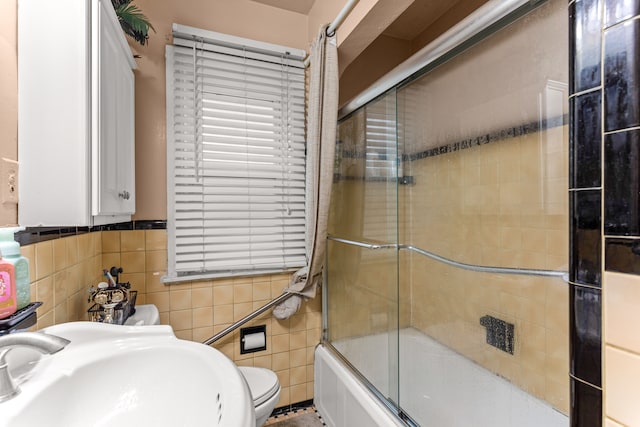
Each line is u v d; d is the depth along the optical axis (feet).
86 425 2.06
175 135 5.13
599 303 1.88
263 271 5.67
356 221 5.65
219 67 5.37
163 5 5.12
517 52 3.74
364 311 5.37
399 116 5.09
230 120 5.48
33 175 2.51
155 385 2.36
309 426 5.54
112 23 3.18
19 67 2.48
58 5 2.58
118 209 3.47
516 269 4.21
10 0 2.41
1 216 2.30
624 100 1.73
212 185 5.36
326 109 4.76
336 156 6.22
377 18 4.07
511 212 4.23
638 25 1.67
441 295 5.36
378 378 4.93
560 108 3.41
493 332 4.53
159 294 5.06
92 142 2.68
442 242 5.36
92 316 3.62
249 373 4.91
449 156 5.16
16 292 2.18
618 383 1.78
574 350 2.02
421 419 4.31
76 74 2.62
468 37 3.66
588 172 1.93
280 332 5.85
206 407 2.01
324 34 4.73
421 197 5.47
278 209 5.83
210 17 5.42
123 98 3.77
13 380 1.87
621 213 1.76
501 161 4.31
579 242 1.99
